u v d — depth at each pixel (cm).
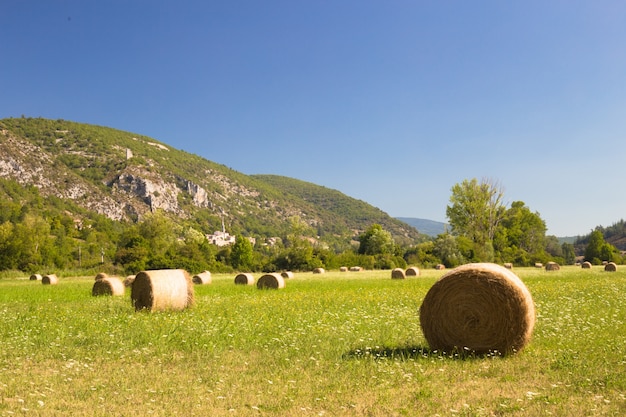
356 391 850
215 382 906
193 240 9806
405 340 1302
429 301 1214
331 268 8075
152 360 1080
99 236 12538
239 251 8269
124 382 913
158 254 7531
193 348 1198
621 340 1195
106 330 1456
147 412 743
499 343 1141
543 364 1019
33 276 5553
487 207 8381
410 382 902
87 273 6581
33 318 1719
